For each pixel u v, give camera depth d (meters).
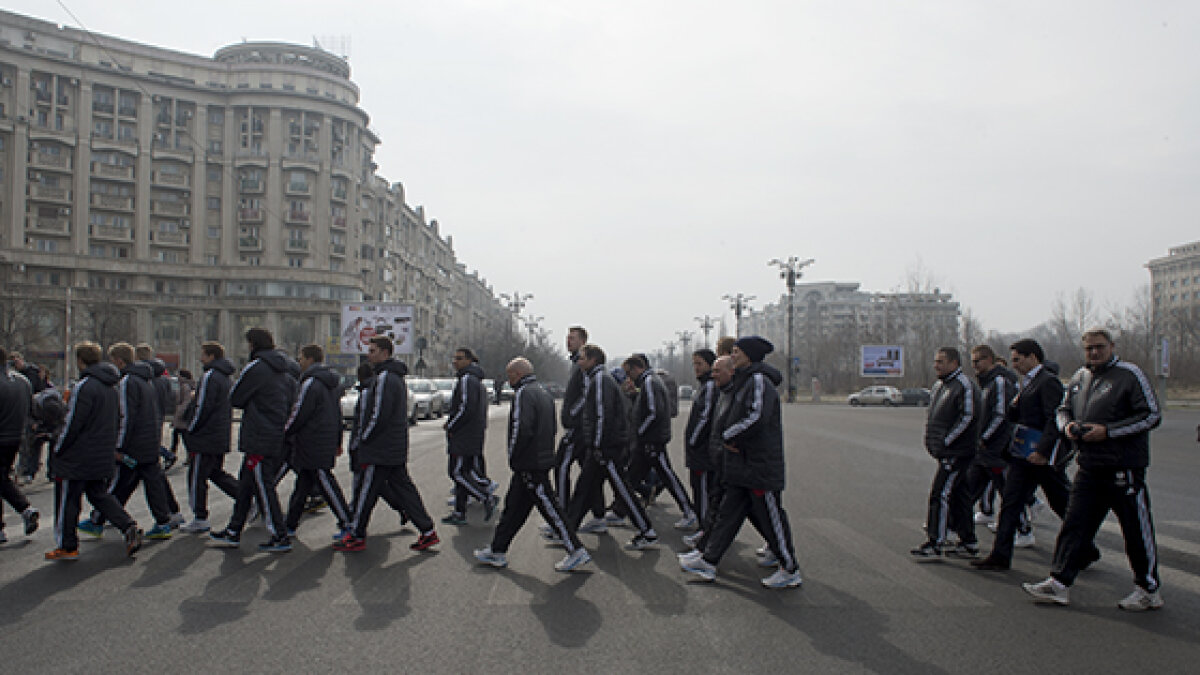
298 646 4.48
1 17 54.75
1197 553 7.21
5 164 54.16
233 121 61.53
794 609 5.34
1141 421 5.27
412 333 30.34
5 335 41.81
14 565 6.40
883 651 4.51
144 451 7.29
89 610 5.15
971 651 4.52
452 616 5.09
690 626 4.93
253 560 6.64
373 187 68.62
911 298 70.44
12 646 4.44
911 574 6.34
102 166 57.31
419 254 84.62
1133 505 5.37
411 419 24.47
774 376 5.98
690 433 7.59
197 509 7.72
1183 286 112.62
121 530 6.71
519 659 4.30
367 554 6.92
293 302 60.81
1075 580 6.22
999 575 6.36
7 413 7.20
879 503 9.91
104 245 57.84
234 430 22.62
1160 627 5.01
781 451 5.97
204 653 4.35
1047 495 6.86
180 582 5.90
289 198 61.66
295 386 8.70
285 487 11.30
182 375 13.43
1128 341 58.22
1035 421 6.47
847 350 82.50
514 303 79.12
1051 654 4.49
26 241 54.97
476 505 9.74
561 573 6.30
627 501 7.22
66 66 56.34
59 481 6.48
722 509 6.07
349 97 65.81
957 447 6.73
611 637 4.70
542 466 6.33
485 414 8.54
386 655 4.34
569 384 7.79
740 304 62.03
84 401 6.43
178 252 60.22
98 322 50.16
